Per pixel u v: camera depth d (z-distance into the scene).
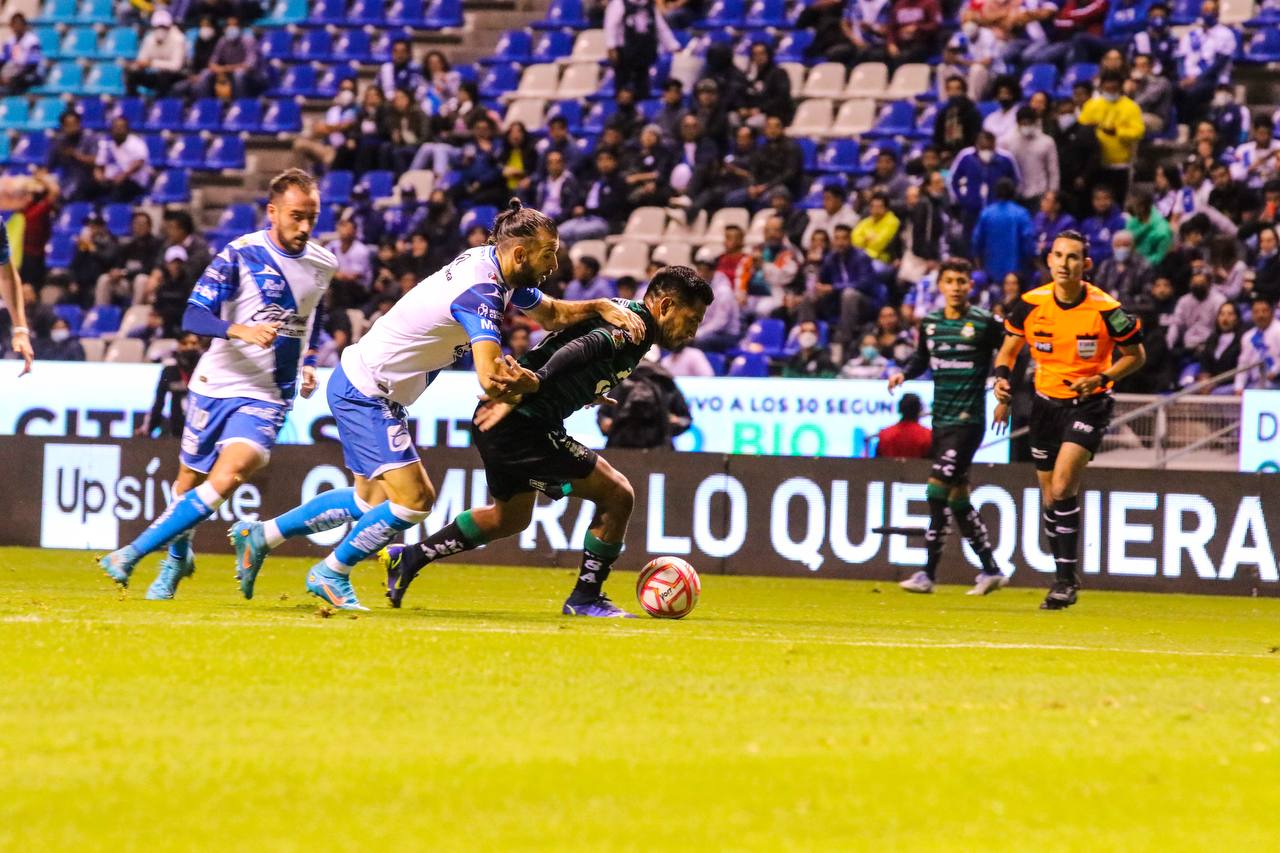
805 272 56.56
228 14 76.88
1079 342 32.59
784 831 10.41
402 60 69.94
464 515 25.61
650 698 15.65
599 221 61.41
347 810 10.69
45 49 79.44
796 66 67.50
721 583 39.12
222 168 72.00
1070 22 64.19
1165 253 53.94
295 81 74.62
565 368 23.94
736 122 63.56
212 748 12.59
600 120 68.62
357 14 76.75
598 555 25.62
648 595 25.67
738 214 61.16
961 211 56.56
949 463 36.66
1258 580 39.44
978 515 37.81
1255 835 10.62
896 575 41.41
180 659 17.47
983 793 11.66
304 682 16.08
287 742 12.91
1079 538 40.56
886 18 68.31
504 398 23.08
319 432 49.50
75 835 9.88
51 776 11.50
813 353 52.66
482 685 16.22
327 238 66.06
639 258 60.53
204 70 75.19
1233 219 56.09
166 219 62.62
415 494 24.53
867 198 58.56
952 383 36.53
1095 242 55.06
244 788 11.24
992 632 25.52
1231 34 61.41
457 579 37.97
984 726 14.44
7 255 27.17
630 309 24.42
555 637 20.94
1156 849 10.19
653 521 43.00
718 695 15.95
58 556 42.06
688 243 60.84
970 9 65.19
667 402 45.94
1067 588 32.81
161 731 13.28
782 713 14.93
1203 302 52.12
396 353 24.09
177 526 25.56
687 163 62.78
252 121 73.31
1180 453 46.91
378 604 27.16
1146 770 12.59
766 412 48.47
